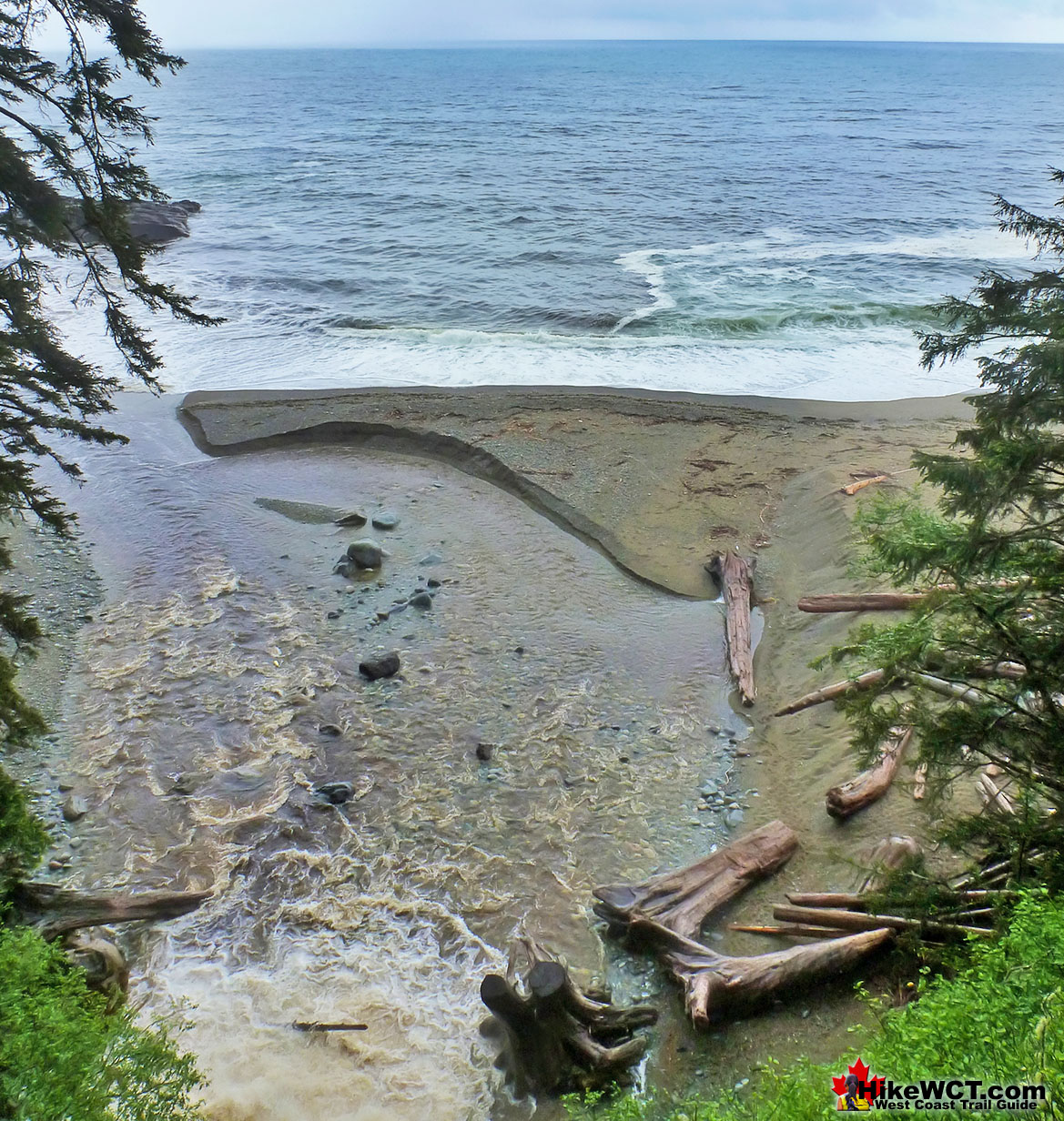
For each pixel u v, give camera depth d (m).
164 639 14.32
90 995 7.05
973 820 7.65
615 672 13.77
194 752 12.00
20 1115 4.95
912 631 7.37
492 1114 7.62
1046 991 4.82
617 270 34.72
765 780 11.62
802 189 52.44
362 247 38.44
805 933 8.95
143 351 11.16
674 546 16.92
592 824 10.91
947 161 64.00
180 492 18.97
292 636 14.45
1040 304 7.63
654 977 8.82
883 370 24.84
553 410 22.14
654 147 71.50
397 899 9.85
